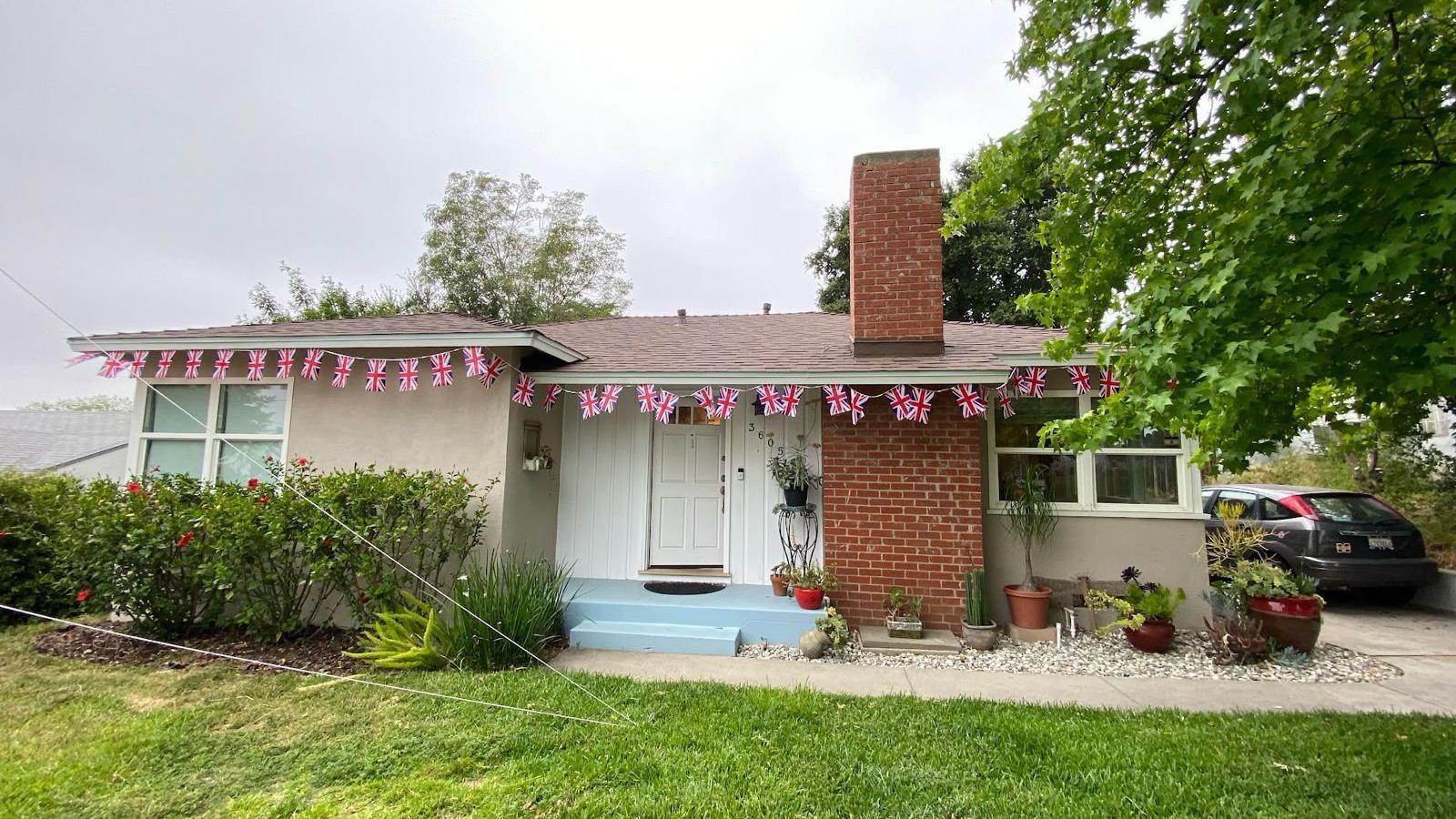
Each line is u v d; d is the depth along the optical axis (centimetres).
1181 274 336
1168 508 654
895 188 743
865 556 663
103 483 611
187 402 715
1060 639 623
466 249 2738
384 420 679
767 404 645
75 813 301
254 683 474
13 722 403
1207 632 621
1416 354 305
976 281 1828
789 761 351
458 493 599
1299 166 289
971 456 657
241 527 556
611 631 607
